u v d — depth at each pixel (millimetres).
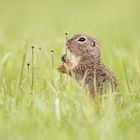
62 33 28234
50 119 11273
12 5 51281
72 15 43688
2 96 13234
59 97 12578
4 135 10500
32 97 12492
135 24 38344
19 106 12141
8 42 25297
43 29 31859
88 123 11047
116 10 47688
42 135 10492
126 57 19562
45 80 14586
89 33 30141
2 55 20188
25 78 15023
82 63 14266
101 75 13695
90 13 45406
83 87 13438
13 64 18422
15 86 14258
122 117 11695
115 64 18500
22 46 21672
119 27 36219
